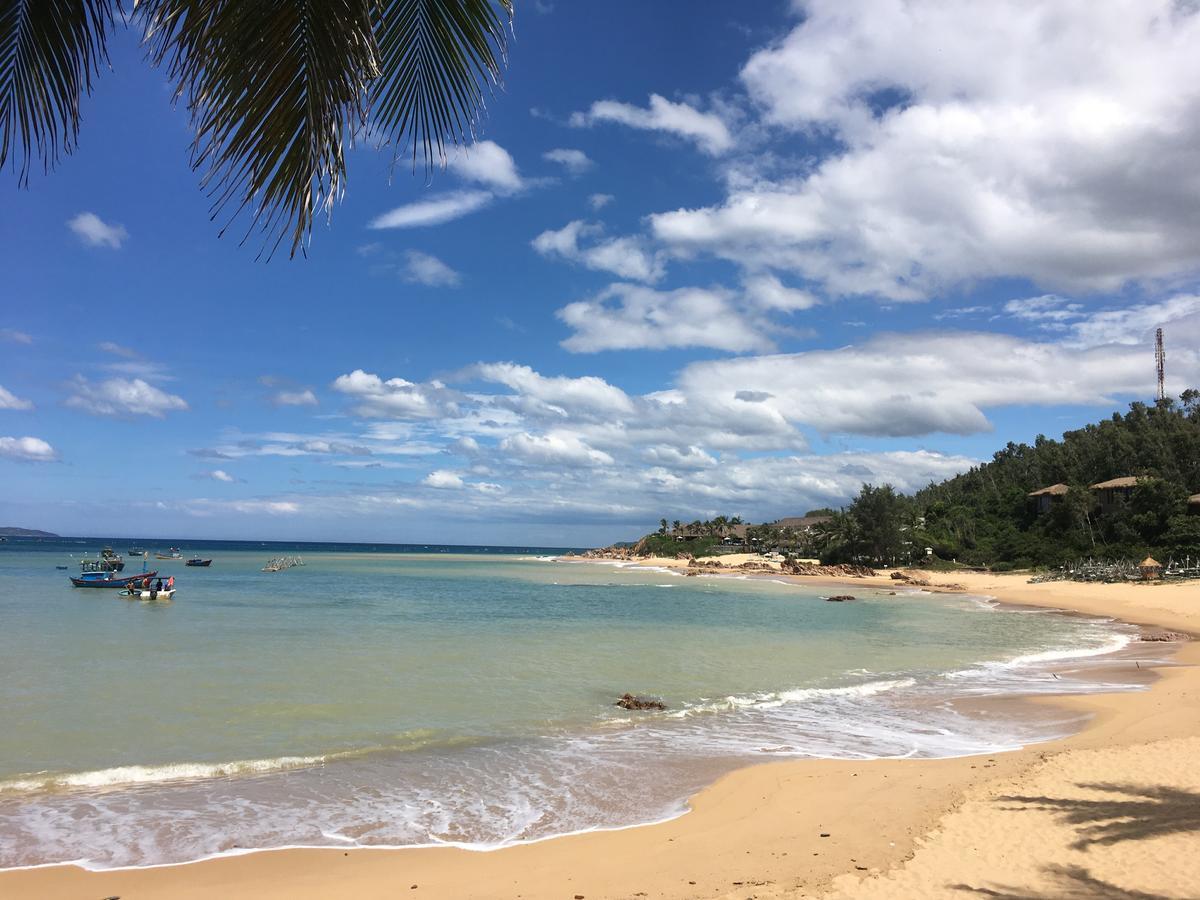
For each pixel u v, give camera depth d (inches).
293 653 982.4
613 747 545.3
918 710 670.5
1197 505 2807.6
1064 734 562.6
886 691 766.5
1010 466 5369.1
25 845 357.7
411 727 600.7
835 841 343.0
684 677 853.8
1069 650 1101.1
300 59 143.8
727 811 401.4
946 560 3809.1
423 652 1016.2
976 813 366.9
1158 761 439.5
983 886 278.2
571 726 610.9
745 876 306.7
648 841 358.9
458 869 328.8
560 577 3796.8
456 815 403.5
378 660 936.3
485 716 643.5
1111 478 3809.1
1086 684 788.6
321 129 142.6
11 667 847.1
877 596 2554.1
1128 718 588.1
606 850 348.5
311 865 335.9
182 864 336.8
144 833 374.6
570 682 811.4
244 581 2778.1
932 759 493.0
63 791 439.8
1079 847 311.4
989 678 844.0
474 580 3312.0
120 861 340.5
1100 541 3149.6
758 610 1911.9
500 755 523.8
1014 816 357.7
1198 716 572.1
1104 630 1428.4
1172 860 289.7
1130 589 2251.5
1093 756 461.7
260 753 522.0
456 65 177.2
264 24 142.1
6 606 1617.9
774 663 966.4
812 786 435.8
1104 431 4581.7
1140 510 3041.3
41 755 510.9
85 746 533.3
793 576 3885.3
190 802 422.3
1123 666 917.2
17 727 580.7
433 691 746.8
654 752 531.2
